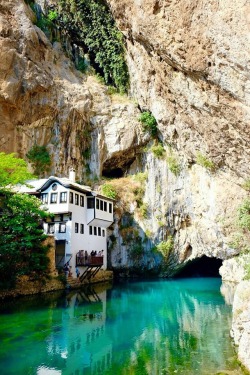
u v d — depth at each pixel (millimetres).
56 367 11664
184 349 13281
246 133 19234
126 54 41719
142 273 39094
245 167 23641
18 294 22906
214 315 19250
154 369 11320
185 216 37969
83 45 46094
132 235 38125
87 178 40094
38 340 14469
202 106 21719
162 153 40094
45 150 37781
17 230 23094
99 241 34656
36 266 24062
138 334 15477
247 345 11328
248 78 15594
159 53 23453
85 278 30516
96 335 15273
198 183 34625
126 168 42938
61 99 39188
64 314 18953
